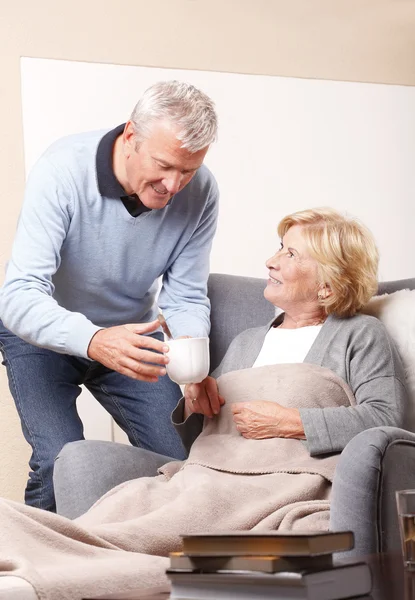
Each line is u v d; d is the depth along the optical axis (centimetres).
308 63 353
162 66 335
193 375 166
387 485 130
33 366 214
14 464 312
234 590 77
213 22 342
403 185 360
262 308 212
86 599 84
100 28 328
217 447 170
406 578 93
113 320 222
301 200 347
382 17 365
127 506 151
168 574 80
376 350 174
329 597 77
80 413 313
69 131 322
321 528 143
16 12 320
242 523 145
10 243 314
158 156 179
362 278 178
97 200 200
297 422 164
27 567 103
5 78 317
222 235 337
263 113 345
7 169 316
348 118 356
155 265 212
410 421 174
